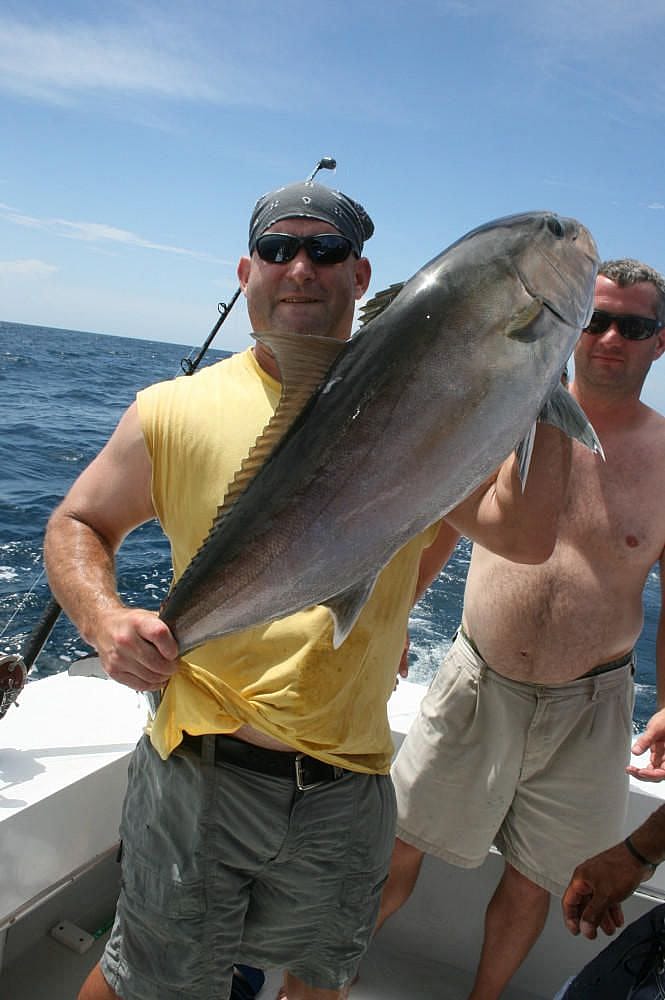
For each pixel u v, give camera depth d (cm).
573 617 275
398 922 326
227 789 195
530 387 147
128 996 205
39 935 286
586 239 153
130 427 201
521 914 287
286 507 161
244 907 205
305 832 199
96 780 268
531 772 283
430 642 707
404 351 151
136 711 306
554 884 279
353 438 156
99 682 325
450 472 151
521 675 280
